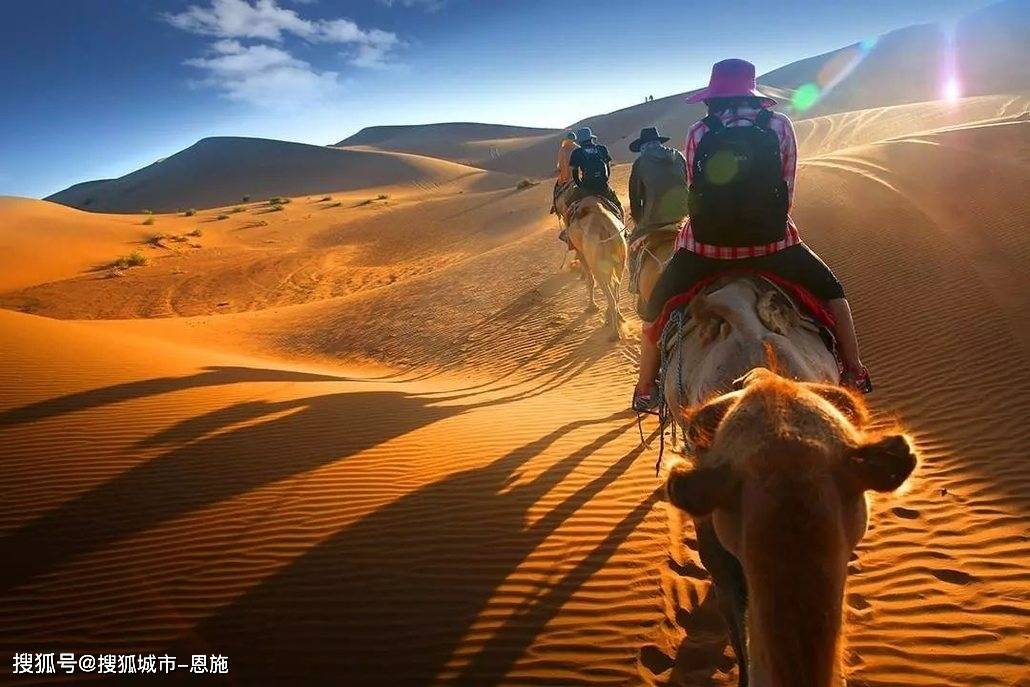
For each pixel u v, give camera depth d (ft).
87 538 20.76
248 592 18.66
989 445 25.63
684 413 10.79
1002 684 14.69
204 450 26.55
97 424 28.27
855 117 194.08
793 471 7.25
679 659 16.30
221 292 124.36
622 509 22.94
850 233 55.57
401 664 16.37
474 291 75.20
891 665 15.48
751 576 7.06
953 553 19.35
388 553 20.39
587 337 52.75
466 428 31.37
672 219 24.64
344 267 137.28
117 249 168.66
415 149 499.51
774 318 12.80
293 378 41.27
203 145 470.39
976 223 52.80
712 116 14.28
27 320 48.29
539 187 190.39
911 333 37.24
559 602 18.35
